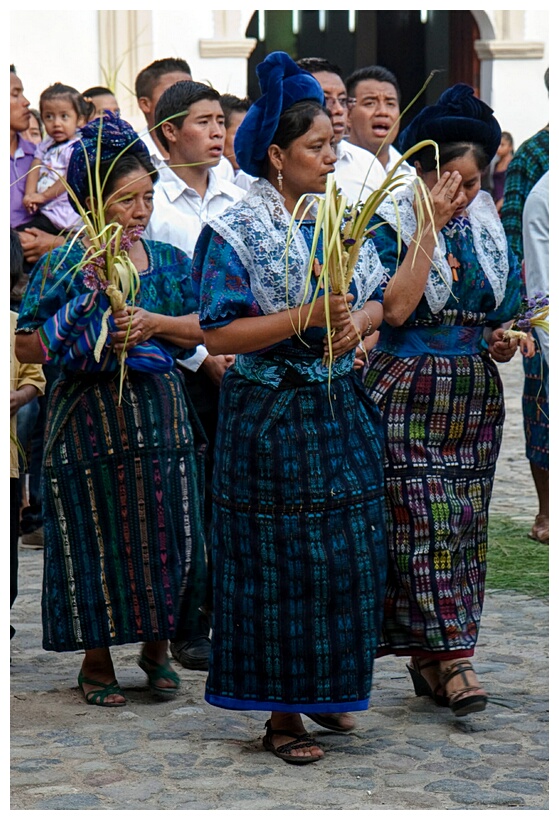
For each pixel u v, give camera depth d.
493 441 4.83
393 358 4.73
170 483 4.82
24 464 5.36
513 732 4.57
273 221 4.17
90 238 4.69
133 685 5.19
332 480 4.21
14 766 4.24
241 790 4.04
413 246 4.55
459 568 4.75
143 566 4.80
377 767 4.25
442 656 4.62
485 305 4.76
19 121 8.22
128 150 4.83
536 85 19.27
